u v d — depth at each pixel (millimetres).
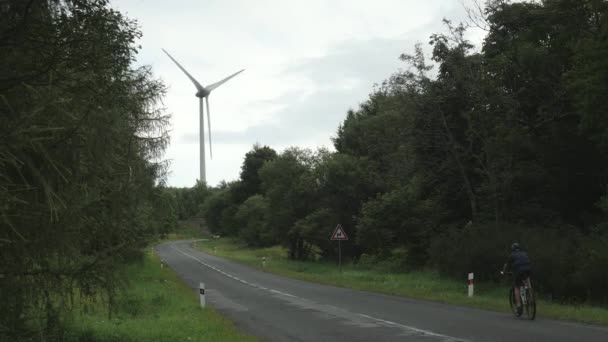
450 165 31109
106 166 7395
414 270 32375
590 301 17453
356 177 47094
